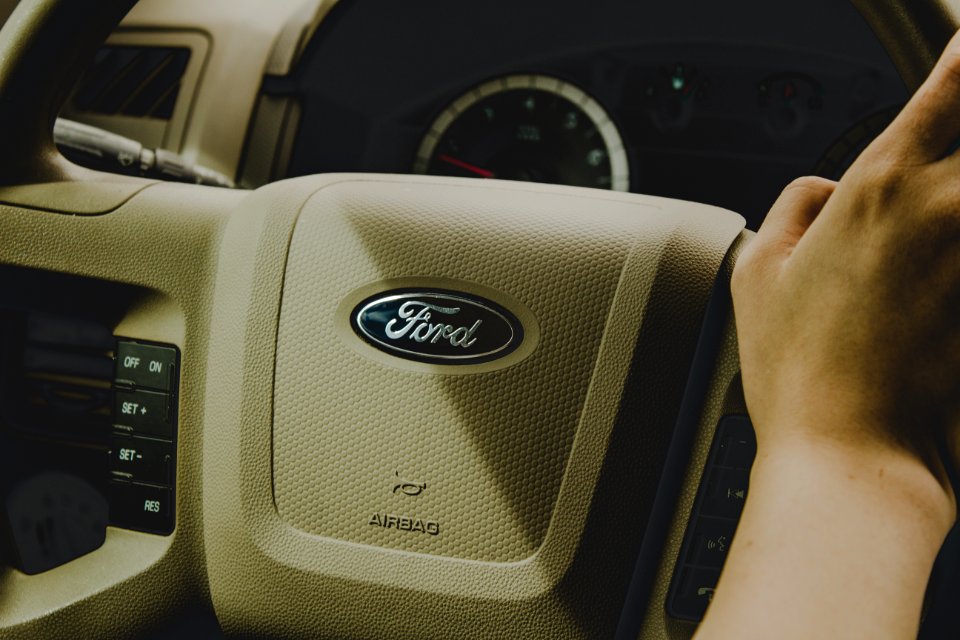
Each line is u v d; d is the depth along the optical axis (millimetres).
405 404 484
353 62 1916
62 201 580
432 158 2053
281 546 500
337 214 514
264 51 1872
